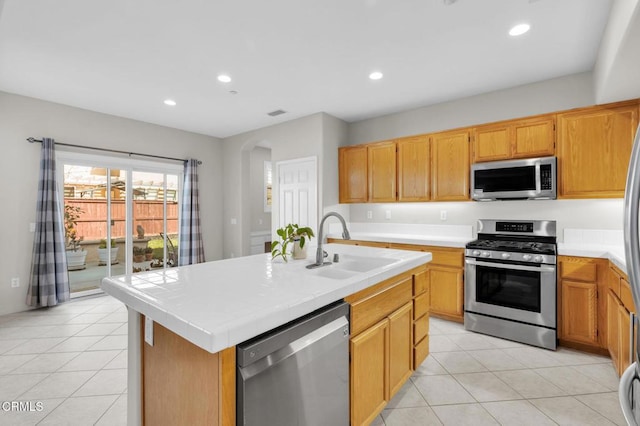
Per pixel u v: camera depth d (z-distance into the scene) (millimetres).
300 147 4500
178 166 5145
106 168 4367
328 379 1322
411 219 4160
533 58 2762
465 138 3369
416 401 1971
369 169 4156
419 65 2904
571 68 2945
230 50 2635
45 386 2145
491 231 3438
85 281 4195
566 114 2803
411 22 2250
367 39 2473
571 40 2463
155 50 2629
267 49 2619
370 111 4215
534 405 1926
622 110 2561
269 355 1080
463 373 2293
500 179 3104
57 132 3883
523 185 2961
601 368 2340
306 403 1223
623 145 2559
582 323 2551
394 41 2500
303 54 2705
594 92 2859
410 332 2082
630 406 607
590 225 2979
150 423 1350
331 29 2338
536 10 2104
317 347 1255
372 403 1624
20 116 3613
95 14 2146
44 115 3781
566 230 3080
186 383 1122
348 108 4105
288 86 3387
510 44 2535
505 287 2865
